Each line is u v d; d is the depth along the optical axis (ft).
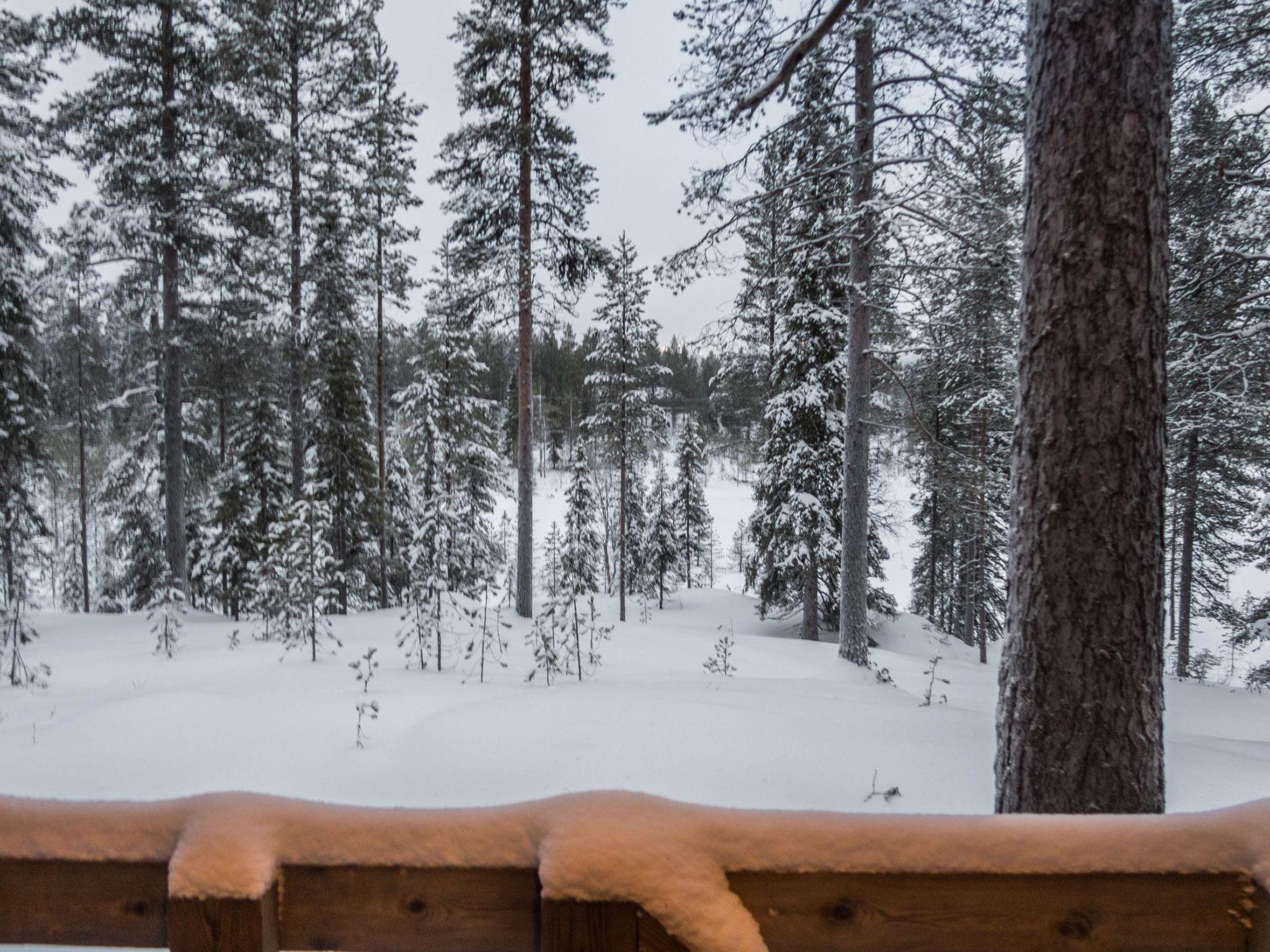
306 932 3.81
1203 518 45.57
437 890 3.81
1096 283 7.56
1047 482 7.92
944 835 3.86
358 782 12.92
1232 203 21.94
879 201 21.85
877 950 3.74
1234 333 21.24
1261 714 22.07
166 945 3.84
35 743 14.75
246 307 42.16
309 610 28.71
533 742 14.19
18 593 28.12
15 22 36.19
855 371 28.07
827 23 8.13
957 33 19.61
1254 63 20.16
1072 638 7.70
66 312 41.50
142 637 33.71
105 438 66.85
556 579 29.68
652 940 3.60
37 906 3.92
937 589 68.39
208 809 3.99
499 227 41.52
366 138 43.37
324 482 49.37
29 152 37.65
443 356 64.49
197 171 39.55
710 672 26.86
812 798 11.52
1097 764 7.54
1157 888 3.80
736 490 195.52
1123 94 7.47
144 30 38.04
